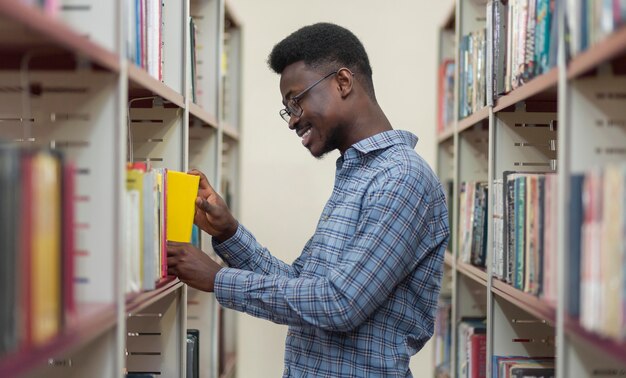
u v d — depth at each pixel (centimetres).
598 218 107
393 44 346
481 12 262
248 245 188
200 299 250
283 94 185
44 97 125
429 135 345
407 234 159
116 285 125
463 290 263
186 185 171
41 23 87
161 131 189
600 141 122
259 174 345
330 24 183
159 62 171
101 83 125
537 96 159
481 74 222
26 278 89
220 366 284
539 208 149
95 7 124
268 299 161
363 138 179
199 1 244
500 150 200
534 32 161
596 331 108
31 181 90
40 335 94
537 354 198
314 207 344
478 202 227
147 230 145
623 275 97
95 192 125
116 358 125
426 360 344
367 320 165
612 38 98
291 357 175
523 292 161
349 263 156
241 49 324
